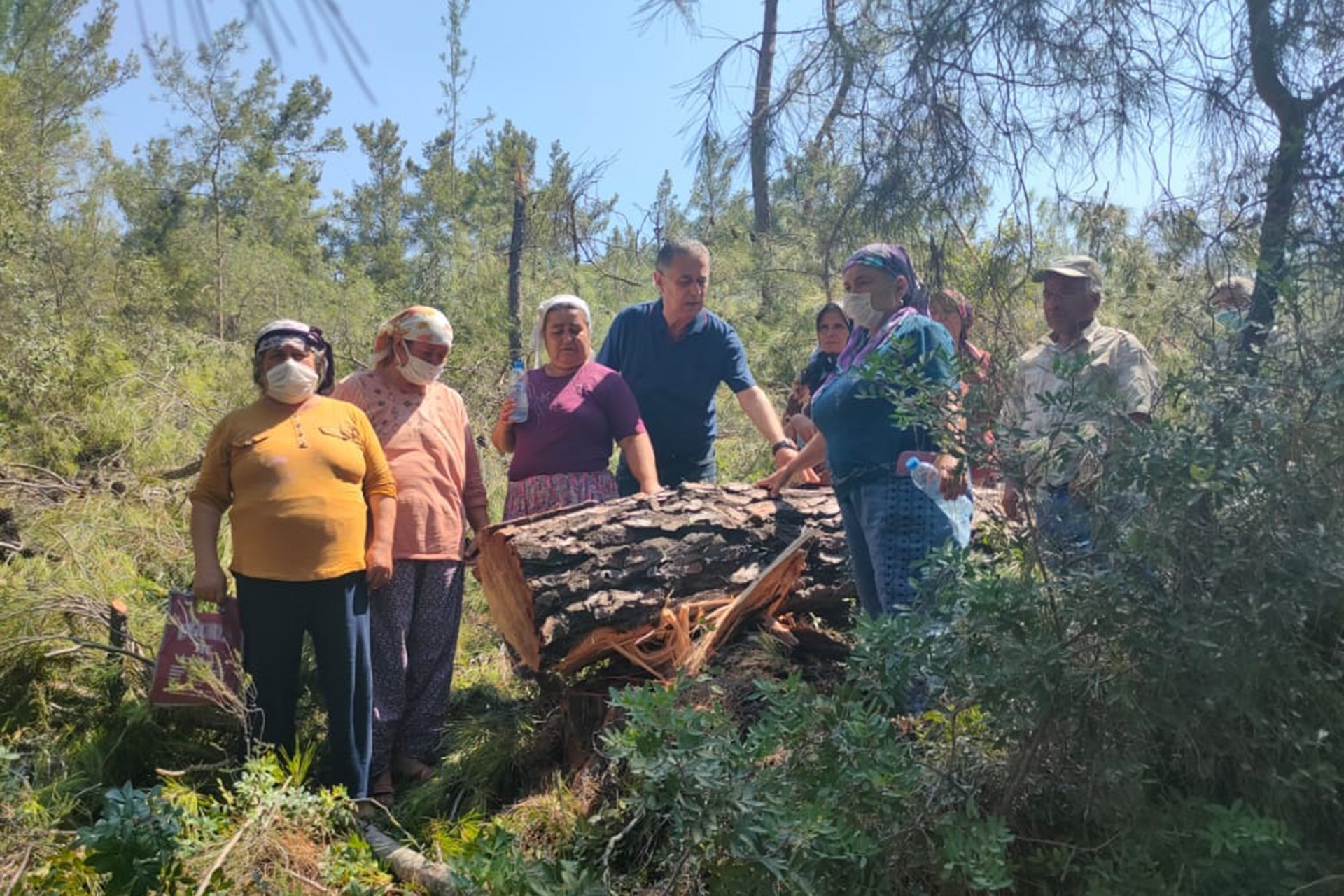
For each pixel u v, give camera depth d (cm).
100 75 1248
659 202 938
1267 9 290
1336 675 234
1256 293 274
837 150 363
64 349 759
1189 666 230
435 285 1044
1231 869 223
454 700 441
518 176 892
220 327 1259
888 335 336
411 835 352
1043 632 244
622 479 487
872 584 373
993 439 268
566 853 311
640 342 480
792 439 553
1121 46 312
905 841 244
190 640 357
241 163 1599
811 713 251
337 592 360
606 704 366
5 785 301
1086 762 241
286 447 362
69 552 492
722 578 391
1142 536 233
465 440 423
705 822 233
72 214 1199
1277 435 239
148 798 291
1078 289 340
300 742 400
